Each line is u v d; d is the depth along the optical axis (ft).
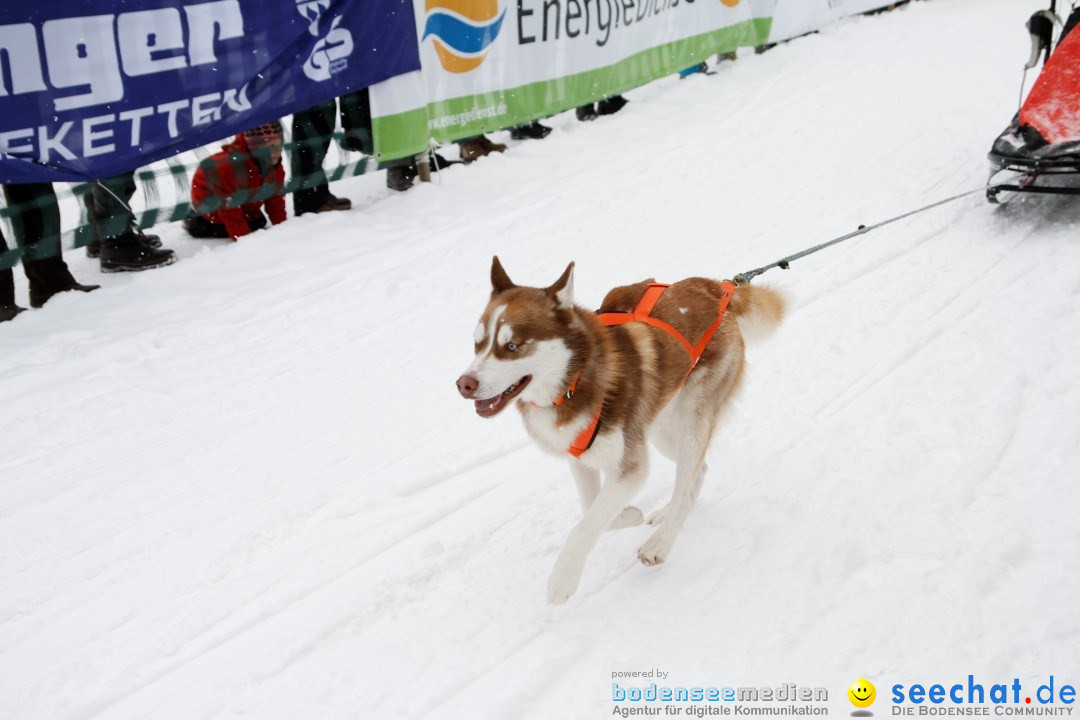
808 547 9.48
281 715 8.07
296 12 19.84
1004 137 17.74
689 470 10.09
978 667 7.55
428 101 23.58
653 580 9.45
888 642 7.95
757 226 19.93
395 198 23.59
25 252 17.20
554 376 8.98
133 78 17.56
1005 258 16.42
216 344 16.30
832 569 9.02
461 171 25.03
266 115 19.94
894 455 10.94
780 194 21.70
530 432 9.75
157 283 18.65
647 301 10.21
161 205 19.52
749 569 9.31
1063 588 8.23
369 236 20.97
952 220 18.61
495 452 12.57
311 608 9.57
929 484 10.25
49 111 16.55
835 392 12.89
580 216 21.44
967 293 15.28
